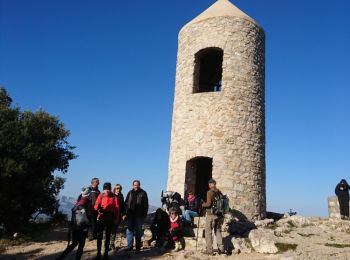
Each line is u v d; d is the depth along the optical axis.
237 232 10.98
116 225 9.78
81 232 8.05
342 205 13.59
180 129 14.62
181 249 9.81
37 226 14.31
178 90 15.34
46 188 13.98
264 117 15.07
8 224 12.87
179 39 16.20
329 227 12.20
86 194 8.36
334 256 8.96
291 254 8.98
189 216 10.98
